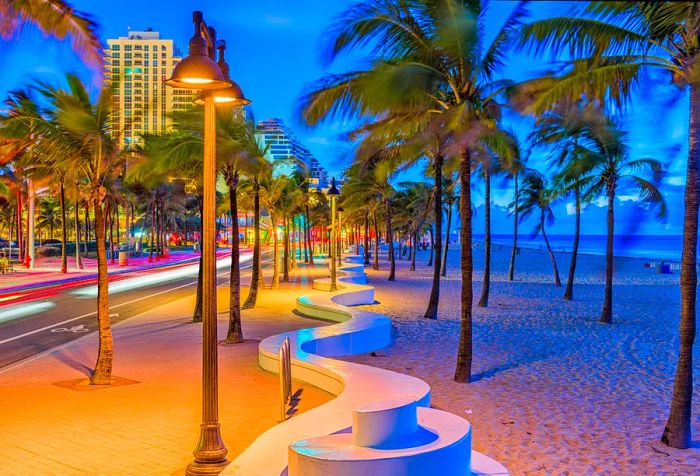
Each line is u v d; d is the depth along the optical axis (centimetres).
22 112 1091
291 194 3344
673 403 855
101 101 1061
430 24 1040
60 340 1622
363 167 1820
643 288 3509
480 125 1162
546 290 3309
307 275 4206
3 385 1098
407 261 6850
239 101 739
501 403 1055
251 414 910
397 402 565
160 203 6594
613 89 845
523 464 775
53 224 8781
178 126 1546
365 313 1781
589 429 917
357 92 1120
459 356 1209
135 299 2705
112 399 996
